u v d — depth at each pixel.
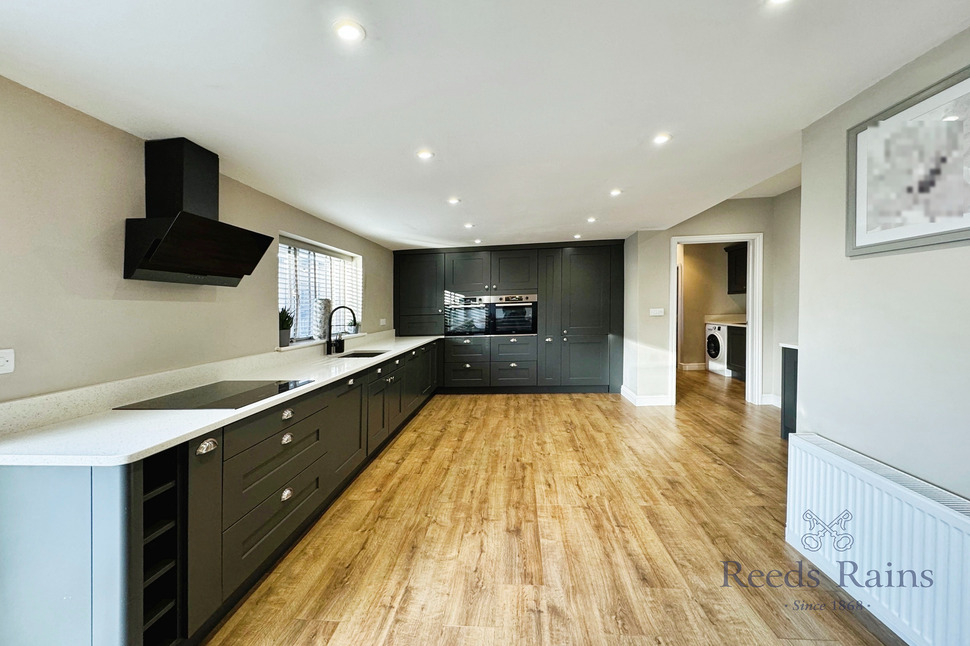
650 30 1.28
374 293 5.09
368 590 1.73
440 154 2.27
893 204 1.54
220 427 1.52
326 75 1.50
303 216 3.46
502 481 2.82
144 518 1.36
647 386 4.93
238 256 2.32
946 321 1.38
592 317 5.57
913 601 1.34
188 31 1.23
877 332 1.64
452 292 5.71
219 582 1.52
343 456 2.64
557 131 2.01
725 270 7.54
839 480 1.68
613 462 3.14
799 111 1.85
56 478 1.21
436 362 5.57
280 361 3.02
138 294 1.94
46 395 1.52
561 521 2.28
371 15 1.18
